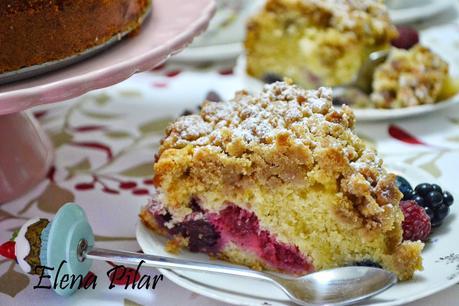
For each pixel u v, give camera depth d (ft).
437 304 1.55
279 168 1.60
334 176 1.58
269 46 2.45
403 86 2.24
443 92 2.28
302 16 2.40
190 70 2.62
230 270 1.56
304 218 1.61
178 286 1.62
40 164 2.02
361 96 2.30
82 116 2.33
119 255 1.61
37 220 1.60
